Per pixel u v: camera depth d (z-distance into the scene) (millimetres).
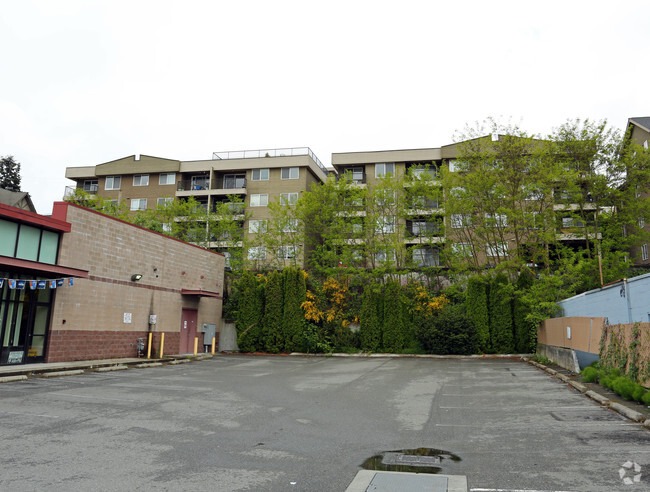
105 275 21406
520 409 11023
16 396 11953
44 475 6012
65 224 19047
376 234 33062
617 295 16406
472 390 14227
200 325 28844
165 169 50906
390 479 6047
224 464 6656
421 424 9562
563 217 28547
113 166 52500
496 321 28500
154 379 16297
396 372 19328
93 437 8047
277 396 13164
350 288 32188
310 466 6625
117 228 22250
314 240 35750
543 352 24359
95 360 20391
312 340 29234
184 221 38500
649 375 11188
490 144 29641
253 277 31453
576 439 8008
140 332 23531
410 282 32250
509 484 5801
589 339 16625
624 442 7707
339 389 14578
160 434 8414
